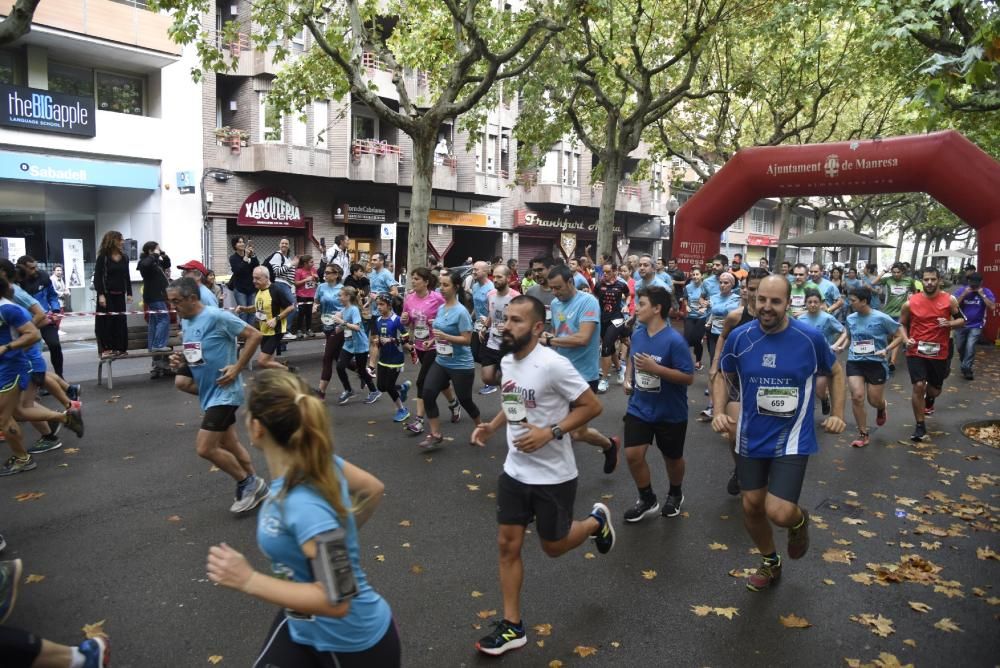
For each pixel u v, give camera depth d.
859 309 8.14
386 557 4.83
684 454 7.61
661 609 4.18
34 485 6.14
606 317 11.07
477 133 17.69
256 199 22.11
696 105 25.00
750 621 4.06
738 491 6.21
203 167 20.69
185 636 3.79
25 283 9.84
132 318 10.99
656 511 5.71
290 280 13.38
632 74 18.80
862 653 3.75
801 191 16.11
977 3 8.12
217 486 6.21
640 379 5.43
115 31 17.53
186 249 20.23
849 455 7.75
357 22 12.41
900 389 11.95
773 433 4.21
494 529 5.36
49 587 4.31
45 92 16.98
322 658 2.33
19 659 2.69
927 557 5.04
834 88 21.95
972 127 14.85
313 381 11.27
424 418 8.88
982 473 7.13
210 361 5.32
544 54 15.61
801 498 6.28
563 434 3.67
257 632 3.85
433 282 7.92
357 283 13.48
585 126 25.33
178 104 19.80
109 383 10.09
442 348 7.34
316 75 14.45
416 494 6.11
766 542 4.46
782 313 4.15
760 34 16.70
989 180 14.00
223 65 12.42
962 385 12.60
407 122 13.09
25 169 16.84
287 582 2.16
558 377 3.68
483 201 30.67
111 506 5.68
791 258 61.28
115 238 10.53
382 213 26.25
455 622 3.98
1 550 4.80
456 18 11.99
